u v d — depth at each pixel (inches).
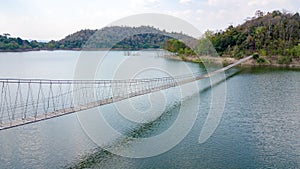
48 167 473.7
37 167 473.7
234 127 682.2
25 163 487.5
